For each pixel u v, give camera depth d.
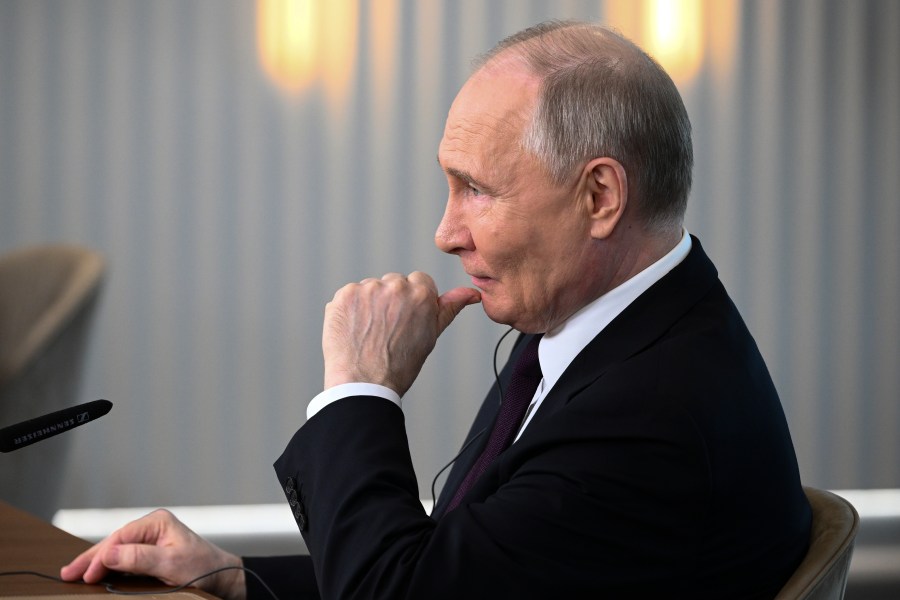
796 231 9.56
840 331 9.68
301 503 2.70
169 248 8.78
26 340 6.26
